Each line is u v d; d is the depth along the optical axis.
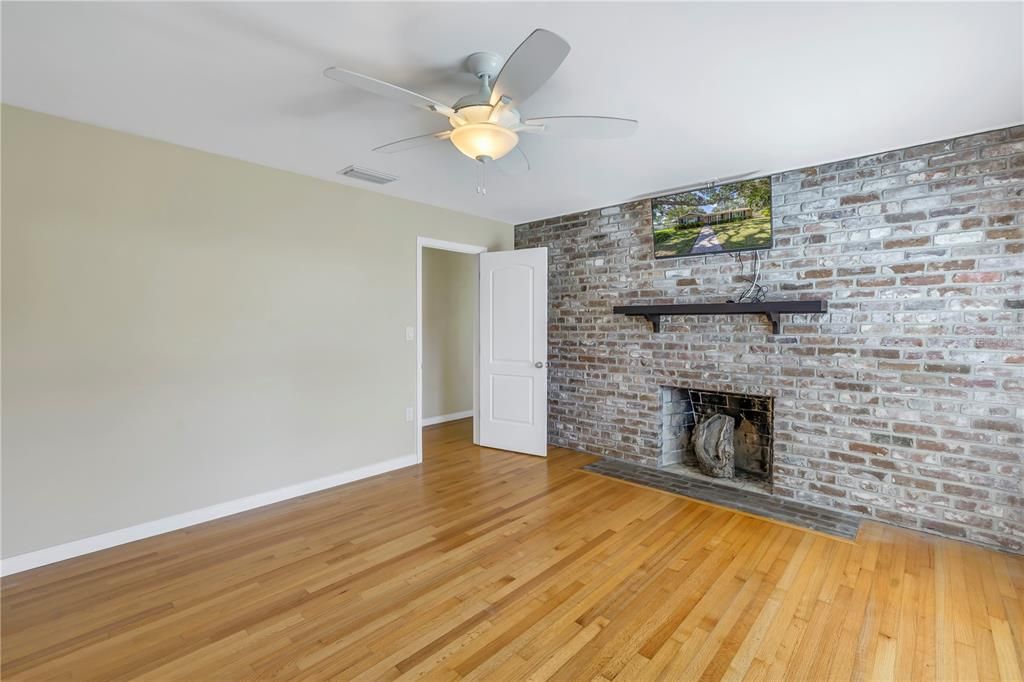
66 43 1.81
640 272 4.05
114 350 2.64
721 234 3.55
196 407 2.94
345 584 2.25
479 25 1.70
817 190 3.12
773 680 1.65
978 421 2.60
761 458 3.74
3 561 2.33
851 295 2.99
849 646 1.81
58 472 2.47
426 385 5.85
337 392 3.63
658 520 2.94
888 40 1.76
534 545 2.63
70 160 2.49
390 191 3.84
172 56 1.91
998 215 2.53
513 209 4.44
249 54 1.90
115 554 2.54
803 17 1.63
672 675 1.67
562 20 1.66
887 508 2.88
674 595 2.15
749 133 2.63
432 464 4.15
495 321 4.63
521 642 1.84
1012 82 2.06
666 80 2.07
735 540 2.68
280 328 3.31
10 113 2.33
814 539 2.68
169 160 2.82
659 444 3.99
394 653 1.79
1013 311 2.49
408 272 4.11
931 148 2.73
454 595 2.15
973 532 2.62
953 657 1.75
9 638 1.86
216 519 2.99
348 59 1.93
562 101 2.27
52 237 2.45
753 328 3.41
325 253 3.55
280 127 2.61
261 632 1.90
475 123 1.92
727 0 1.54
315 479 3.50
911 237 2.79
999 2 1.54
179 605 2.08
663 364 3.91
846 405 3.02
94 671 1.69
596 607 2.06
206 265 2.97
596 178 3.45
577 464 4.11
